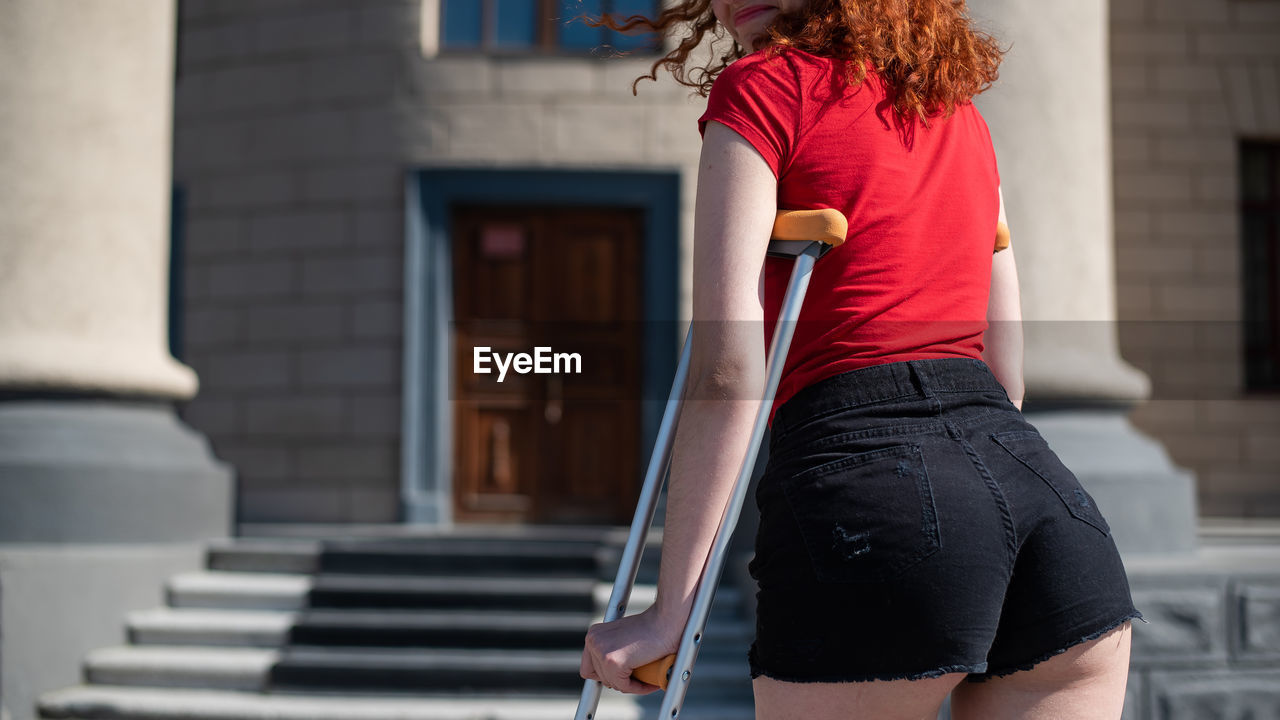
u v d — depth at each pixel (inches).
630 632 40.0
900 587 36.5
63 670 201.9
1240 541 208.5
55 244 209.0
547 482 316.5
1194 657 134.2
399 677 203.3
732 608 216.5
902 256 41.0
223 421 322.0
